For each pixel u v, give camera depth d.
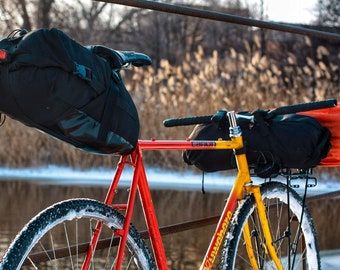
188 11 3.39
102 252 5.52
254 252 3.54
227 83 13.61
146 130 12.25
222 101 12.56
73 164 12.47
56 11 22.77
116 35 24.92
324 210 8.52
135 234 2.79
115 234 2.70
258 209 3.36
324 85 12.92
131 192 2.74
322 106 3.17
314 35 4.13
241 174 3.29
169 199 9.26
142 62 2.81
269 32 23.12
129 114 2.55
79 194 9.57
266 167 3.31
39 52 2.29
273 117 3.32
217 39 24.62
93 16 23.81
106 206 2.67
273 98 12.66
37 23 22.17
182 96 12.54
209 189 10.41
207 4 25.53
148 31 25.16
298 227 3.60
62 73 2.31
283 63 21.45
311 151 3.32
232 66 14.05
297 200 3.61
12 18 21.67
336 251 6.29
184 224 3.75
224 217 3.25
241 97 12.59
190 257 5.88
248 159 3.35
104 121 2.44
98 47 2.56
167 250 6.10
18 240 2.37
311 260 3.68
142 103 12.66
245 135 3.34
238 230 3.25
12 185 10.35
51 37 2.32
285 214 3.98
